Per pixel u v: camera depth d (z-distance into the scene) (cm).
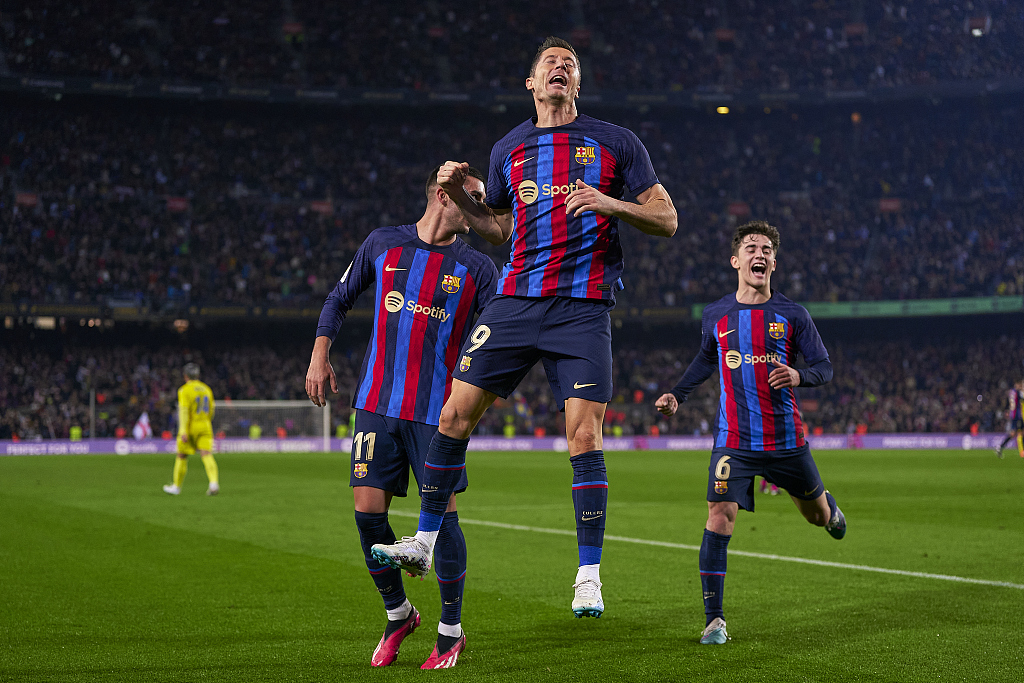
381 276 439
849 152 4284
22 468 2105
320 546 816
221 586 615
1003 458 2656
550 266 376
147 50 3812
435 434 385
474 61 4178
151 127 3906
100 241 3575
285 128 4084
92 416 3158
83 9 3762
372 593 591
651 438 3506
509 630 486
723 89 4103
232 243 3766
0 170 3575
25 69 3591
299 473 1970
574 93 391
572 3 4384
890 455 2880
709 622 457
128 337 3650
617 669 400
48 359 3472
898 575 670
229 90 3706
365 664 411
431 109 4044
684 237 4075
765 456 492
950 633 475
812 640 459
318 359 432
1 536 877
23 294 3259
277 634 473
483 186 441
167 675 390
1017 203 4000
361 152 4131
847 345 4106
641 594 596
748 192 4234
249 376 3684
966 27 4303
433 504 378
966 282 3819
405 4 4244
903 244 4025
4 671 396
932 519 1070
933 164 4184
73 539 859
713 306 532
